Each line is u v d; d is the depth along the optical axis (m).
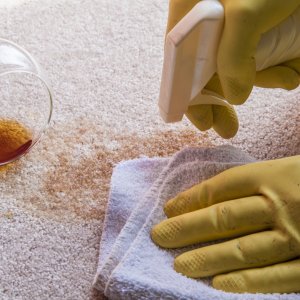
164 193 0.59
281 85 0.56
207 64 0.52
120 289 0.54
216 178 0.57
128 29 0.78
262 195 0.55
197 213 0.56
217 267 0.54
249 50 0.50
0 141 0.67
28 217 0.64
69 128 0.69
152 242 0.57
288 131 0.70
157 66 0.75
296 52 0.55
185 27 0.48
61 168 0.67
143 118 0.70
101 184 0.66
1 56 0.66
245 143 0.69
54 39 0.76
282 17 0.51
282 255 0.53
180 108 0.54
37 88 0.71
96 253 0.62
